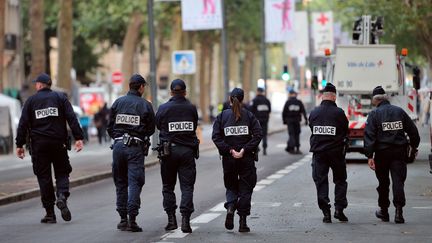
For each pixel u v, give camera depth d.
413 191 41.28
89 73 162.12
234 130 28.94
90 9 118.88
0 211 36.72
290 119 70.25
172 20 137.00
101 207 36.72
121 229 29.69
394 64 62.19
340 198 31.16
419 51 108.81
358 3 100.38
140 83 30.30
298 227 29.84
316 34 125.19
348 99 62.31
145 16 115.31
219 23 73.62
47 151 31.81
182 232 28.81
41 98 31.84
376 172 31.16
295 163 59.78
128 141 29.66
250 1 135.75
